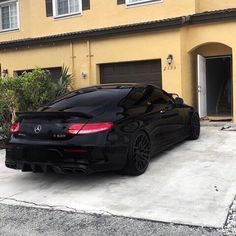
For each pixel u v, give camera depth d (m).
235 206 5.26
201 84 13.31
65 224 5.02
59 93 12.27
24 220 5.23
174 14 13.89
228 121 12.77
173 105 8.54
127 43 13.72
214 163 7.38
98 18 15.71
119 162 6.36
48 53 15.70
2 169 7.87
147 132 7.04
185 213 5.10
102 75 14.68
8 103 10.45
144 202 5.56
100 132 6.07
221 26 12.38
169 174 6.80
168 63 12.85
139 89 7.59
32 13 17.59
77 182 6.66
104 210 5.36
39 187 6.54
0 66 17.83
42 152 6.21
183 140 9.42
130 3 14.85
